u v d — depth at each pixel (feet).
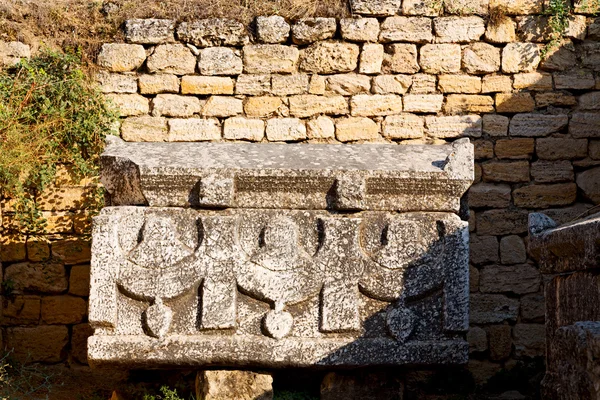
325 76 24.04
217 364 17.94
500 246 23.71
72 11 24.35
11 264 23.12
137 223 18.25
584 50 24.22
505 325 23.43
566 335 12.31
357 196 18.30
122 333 17.94
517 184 23.97
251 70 23.98
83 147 23.68
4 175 22.79
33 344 22.94
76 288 23.24
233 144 19.86
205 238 18.13
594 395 11.10
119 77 23.90
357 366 17.98
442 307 18.25
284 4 24.31
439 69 24.07
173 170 18.25
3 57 23.73
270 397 18.01
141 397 19.97
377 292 18.15
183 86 23.90
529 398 20.77
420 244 18.34
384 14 24.06
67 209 23.44
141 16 24.18
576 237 14.42
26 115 23.21
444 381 21.76
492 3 24.14
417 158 19.15
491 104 24.08
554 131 24.06
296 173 18.30
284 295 18.06
